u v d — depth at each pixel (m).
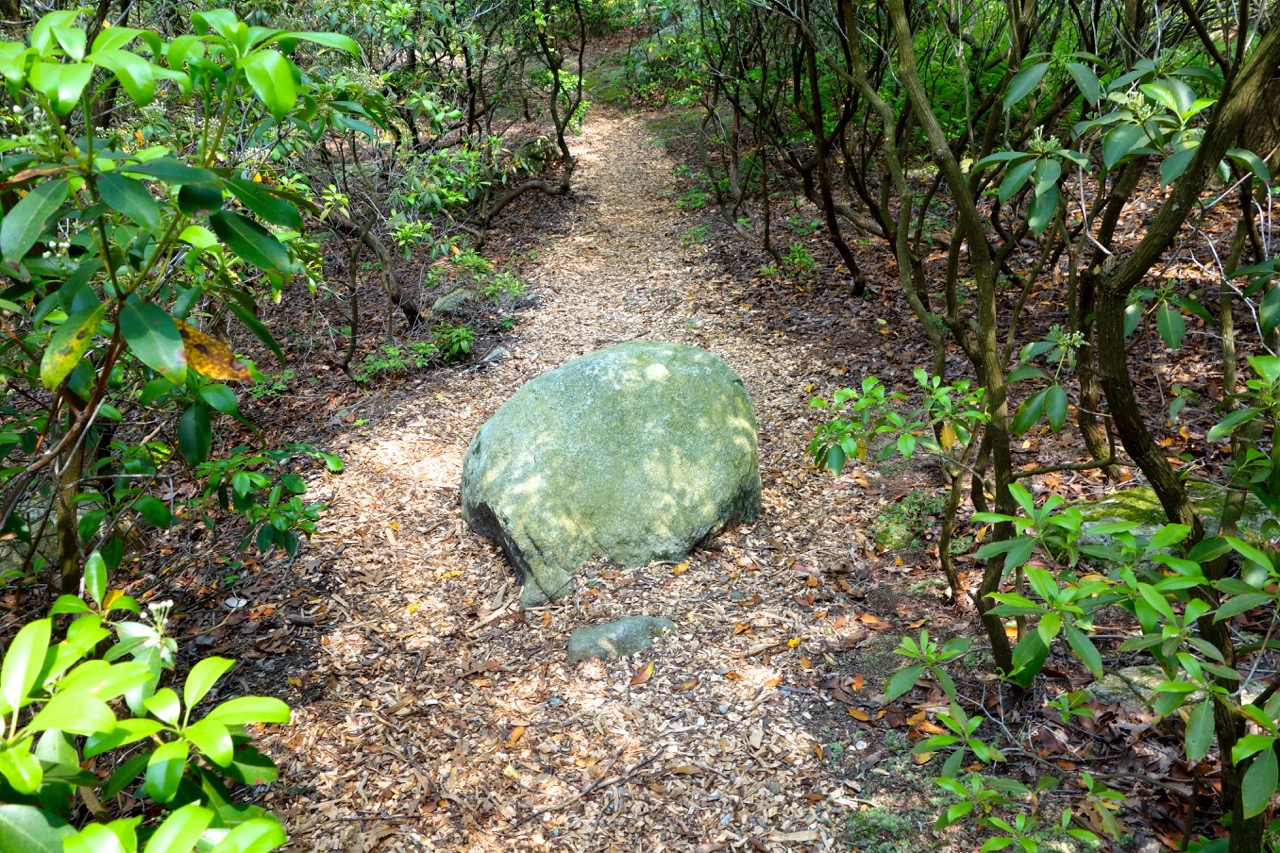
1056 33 4.05
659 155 12.30
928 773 2.65
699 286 7.62
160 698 1.01
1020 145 3.22
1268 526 1.77
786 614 3.51
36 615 3.20
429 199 6.50
